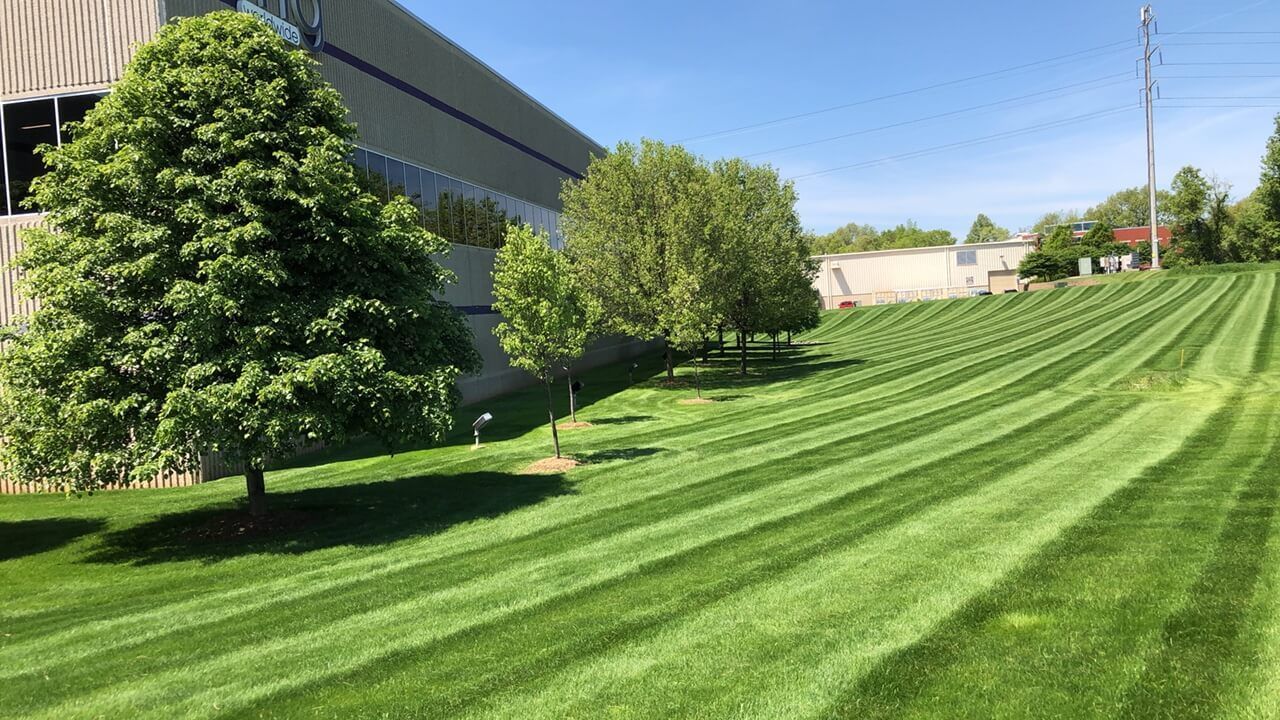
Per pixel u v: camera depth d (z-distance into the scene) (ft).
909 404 64.13
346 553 28.89
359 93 64.59
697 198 85.61
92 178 30.12
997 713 13.37
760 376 98.84
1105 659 15.15
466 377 80.59
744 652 16.65
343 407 30.83
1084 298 165.27
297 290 32.86
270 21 53.36
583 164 133.28
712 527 28.50
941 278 250.57
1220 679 14.06
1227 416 47.70
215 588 25.26
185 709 15.51
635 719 13.96
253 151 31.71
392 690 15.85
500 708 14.69
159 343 29.04
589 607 20.40
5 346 45.62
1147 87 193.16
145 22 47.01
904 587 20.25
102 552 30.99
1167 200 213.66
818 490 33.78
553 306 45.42
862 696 14.29
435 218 77.51
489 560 26.23
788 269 102.63
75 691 16.70
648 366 125.49
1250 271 158.10
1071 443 41.86
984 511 27.96
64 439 29.01
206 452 29.84
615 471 41.96
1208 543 22.17
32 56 48.29
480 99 89.97
